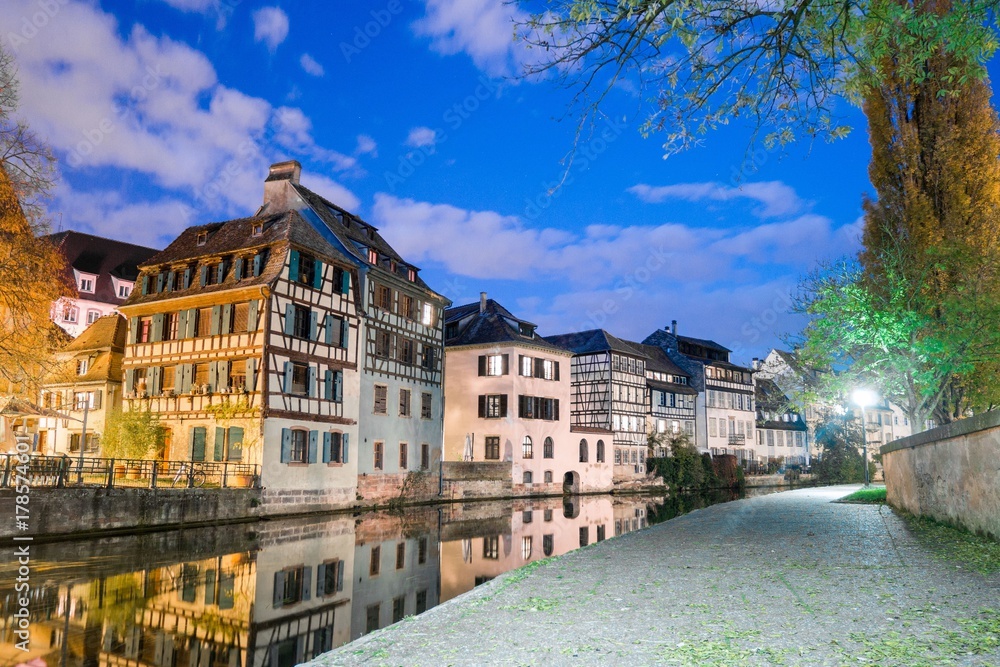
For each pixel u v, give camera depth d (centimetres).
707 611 702
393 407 3688
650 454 6053
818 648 545
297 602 1229
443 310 4269
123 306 3269
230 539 2066
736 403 7262
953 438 1212
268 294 2875
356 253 3516
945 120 2061
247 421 2808
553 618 709
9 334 2212
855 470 6812
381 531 2423
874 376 2016
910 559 960
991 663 485
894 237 2075
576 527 2678
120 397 3519
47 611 1096
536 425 4731
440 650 604
